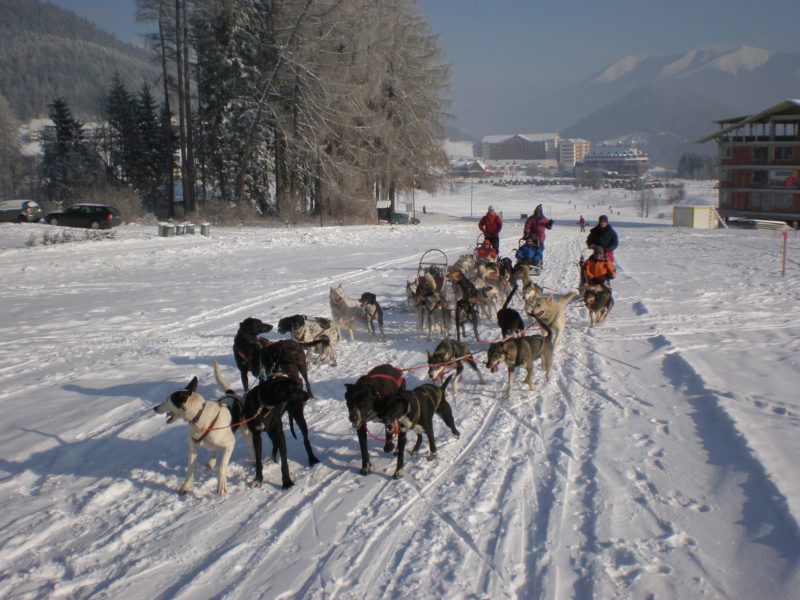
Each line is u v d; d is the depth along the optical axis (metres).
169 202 51.41
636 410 7.76
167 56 48.00
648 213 113.69
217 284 18.66
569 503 5.57
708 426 7.13
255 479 6.20
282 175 48.34
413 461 6.61
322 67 44.75
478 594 4.37
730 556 4.69
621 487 5.80
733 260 22.20
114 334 12.71
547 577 4.53
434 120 53.78
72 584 4.61
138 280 19.52
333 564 4.77
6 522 5.46
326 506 5.70
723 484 5.76
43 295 17.08
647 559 4.68
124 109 60.06
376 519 5.43
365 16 45.56
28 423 7.82
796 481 5.64
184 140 45.97
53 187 62.03
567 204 135.38
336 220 45.81
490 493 5.80
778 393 8.02
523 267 15.01
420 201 133.62
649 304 14.10
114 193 44.56
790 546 4.73
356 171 46.03
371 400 6.12
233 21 45.91
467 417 7.82
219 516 5.58
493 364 8.29
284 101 45.78
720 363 9.50
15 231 30.97
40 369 10.28
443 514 5.47
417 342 11.69
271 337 12.33
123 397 8.79
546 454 6.64
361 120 47.12
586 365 9.80
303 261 23.92
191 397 5.80
